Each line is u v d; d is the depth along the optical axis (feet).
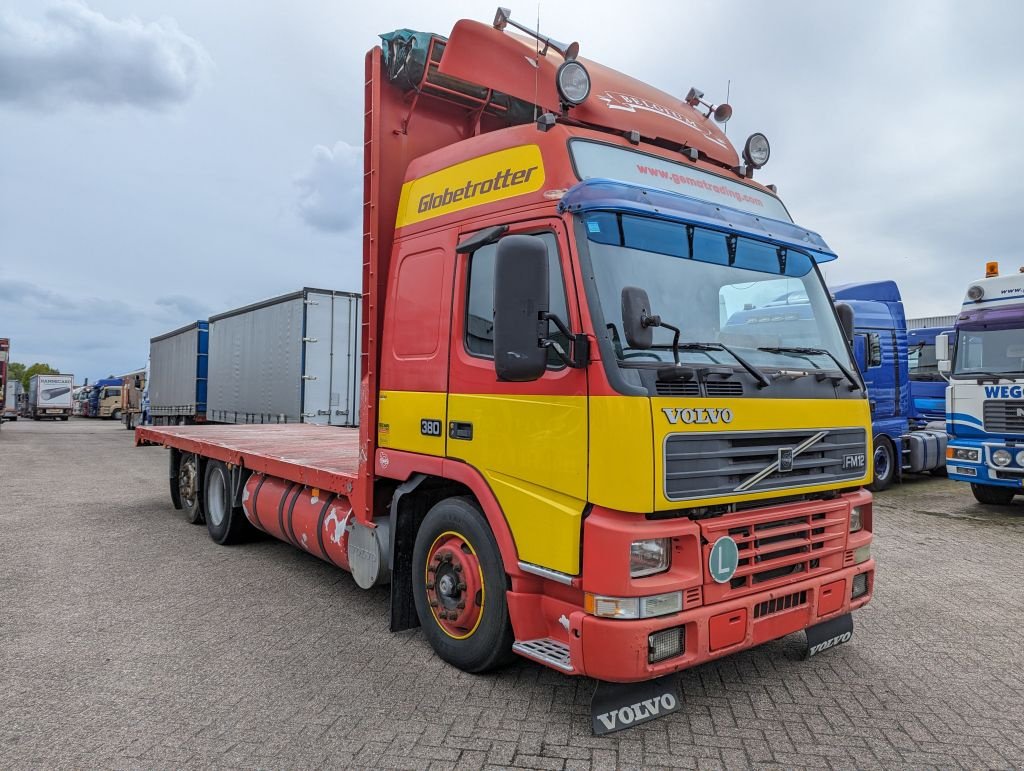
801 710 12.56
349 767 10.59
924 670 14.44
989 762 10.87
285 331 57.77
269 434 33.22
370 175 16.15
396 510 15.44
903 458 41.27
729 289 13.15
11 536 27.09
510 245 10.82
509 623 13.04
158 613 17.85
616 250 11.90
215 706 12.61
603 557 10.77
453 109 17.21
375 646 15.55
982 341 33.14
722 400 11.59
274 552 24.63
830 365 14.19
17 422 161.68
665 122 15.37
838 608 13.44
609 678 10.71
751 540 11.86
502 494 12.64
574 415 11.38
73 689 13.33
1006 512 33.14
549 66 14.85
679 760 10.82
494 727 11.81
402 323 15.35
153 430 34.68
